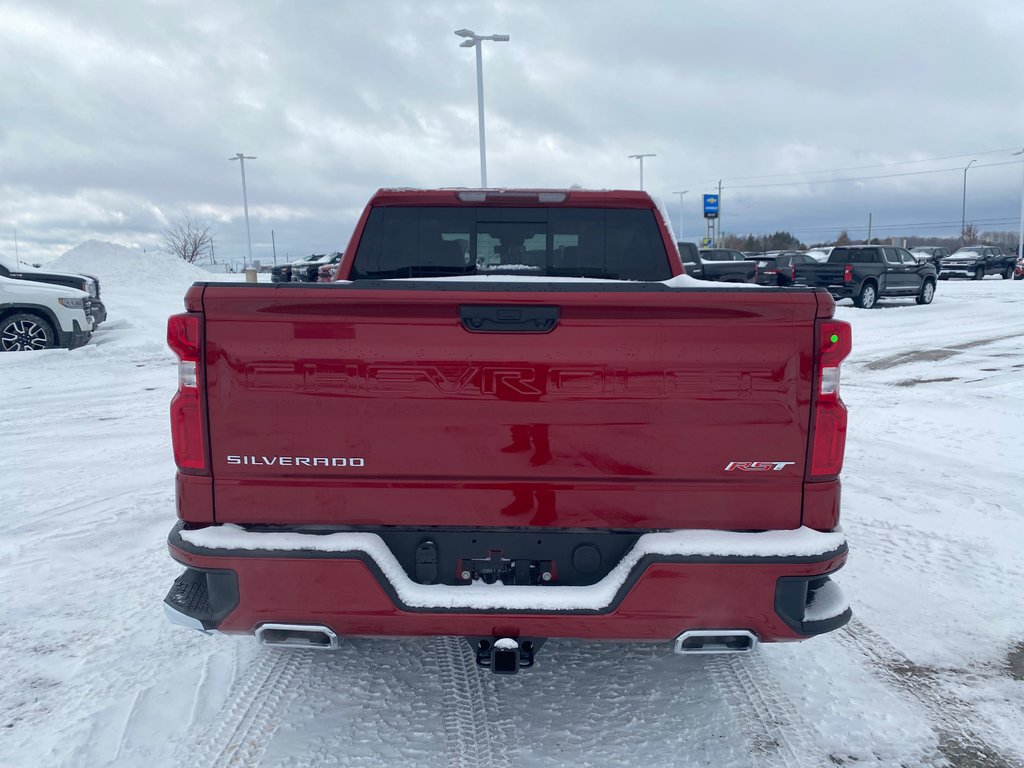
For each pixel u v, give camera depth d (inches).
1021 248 2149.4
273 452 107.0
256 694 132.7
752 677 139.3
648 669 142.6
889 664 144.0
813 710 128.8
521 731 122.8
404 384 105.1
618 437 105.8
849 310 890.1
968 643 151.8
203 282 104.9
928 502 236.5
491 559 110.0
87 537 206.5
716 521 107.9
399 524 109.1
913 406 374.0
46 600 168.7
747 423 105.3
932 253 1989.4
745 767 114.0
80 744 118.2
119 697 131.3
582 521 108.0
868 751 118.0
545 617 106.3
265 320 104.3
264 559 106.3
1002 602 169.5
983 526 215.9
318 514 108.6
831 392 105.3
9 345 546.0
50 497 241.3
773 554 105.1
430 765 114.0
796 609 107.9
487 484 107.3
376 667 142.7
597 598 106.7
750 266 968.9
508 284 104.0
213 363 105.3
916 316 812.6
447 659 146.3
